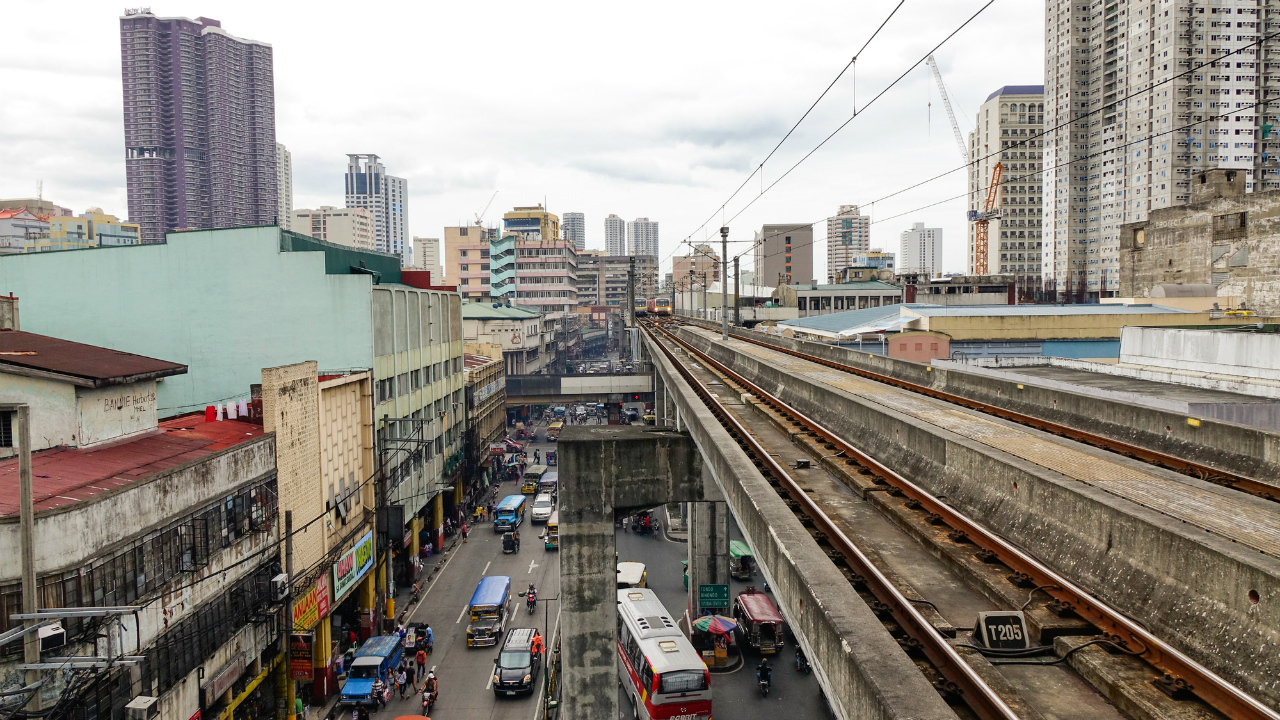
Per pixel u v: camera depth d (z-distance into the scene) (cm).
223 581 2223
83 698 1609
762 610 3269
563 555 2008
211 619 2142
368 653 2859
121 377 2361
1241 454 1234
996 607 791
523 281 13738
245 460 2381
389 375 3850
